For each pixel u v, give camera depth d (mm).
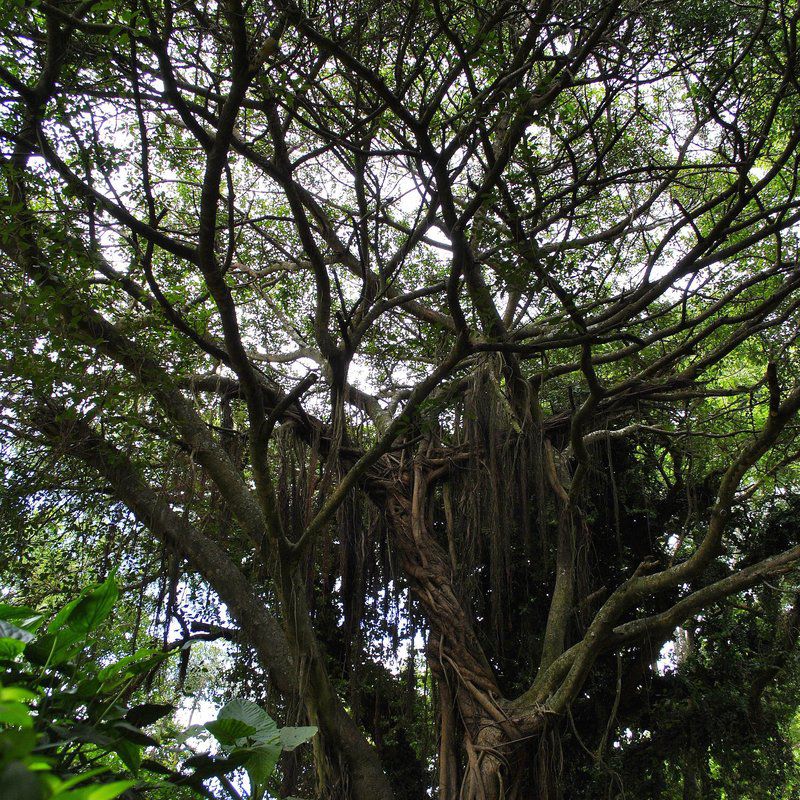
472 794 8031
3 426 8133
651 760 10461
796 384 8062
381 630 9953
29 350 6395
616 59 8266
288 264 11148
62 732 3029
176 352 7457
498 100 6418
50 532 9242
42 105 6031
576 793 9945
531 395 9812
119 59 6195
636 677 10062
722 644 10656
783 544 10898
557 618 9086
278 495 9094
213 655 11406
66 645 3193
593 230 10773
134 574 9672
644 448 11398
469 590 9469
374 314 9008
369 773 8055
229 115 5227
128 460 8258
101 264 6734
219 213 10117
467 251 7453
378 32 7645
